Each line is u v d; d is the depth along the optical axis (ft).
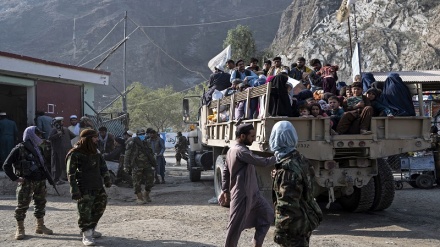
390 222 32.04
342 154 30.40
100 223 32.60
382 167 34.81
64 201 43.04
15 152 27.94
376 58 358.84
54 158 47.52
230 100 36.68
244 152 22.29
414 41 353.92
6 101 68.80
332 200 30.19
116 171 52.95
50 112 65.26
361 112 30.55
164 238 27.66
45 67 63.16
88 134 26.53
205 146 57.16
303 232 16.29
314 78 39.65
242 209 22.20
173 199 44.14
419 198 42.65
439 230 29.35
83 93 71.82
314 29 418.72
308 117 29.04
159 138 60.23
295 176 16.30
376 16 390.21
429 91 64.75
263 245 25.62
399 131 30.71
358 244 25.80
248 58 169.89
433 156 49.67
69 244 26.50
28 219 34.24
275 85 29.17
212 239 27.35
